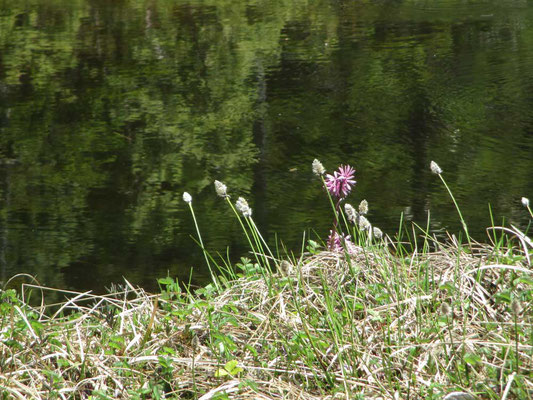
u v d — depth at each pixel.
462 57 18.47
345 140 12.61
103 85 17.44
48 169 11.94
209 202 10.19
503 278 4.33
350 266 4.46
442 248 5.05
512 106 14.08
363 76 17.08
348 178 5.11
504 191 9.85
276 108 14.84
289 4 29.34
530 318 3.88
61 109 15.56
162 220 9.59
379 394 3.46
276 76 17.58
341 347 3.73
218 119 14.23
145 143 13.07
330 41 21.50
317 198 10.09
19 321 4.20
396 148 12.05
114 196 10.62
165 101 15.83
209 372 3.74
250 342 4.05
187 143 12.94
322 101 15.16
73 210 10.09
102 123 14.43
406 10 26.52
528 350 3.56
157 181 11.15
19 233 9.27
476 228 8.61
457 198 9.67
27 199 10.59
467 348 3.62
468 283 4.39
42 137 13.72
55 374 3.62
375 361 3.67
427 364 3.63
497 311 4.14
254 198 10.20
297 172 11.20
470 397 3.25
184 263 8.22
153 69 18.91
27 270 8.18
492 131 12.64
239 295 4.62
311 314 4.22
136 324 4.39
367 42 21.08
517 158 11.23
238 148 12.48
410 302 4.16
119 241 8.94
